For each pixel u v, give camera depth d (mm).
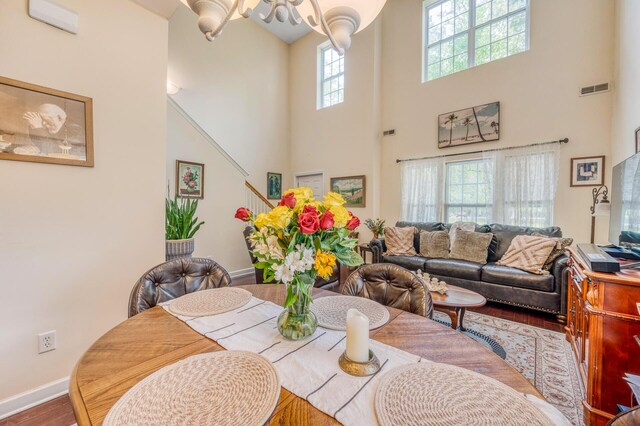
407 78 5023
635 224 1725
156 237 1980
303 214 875
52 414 1489
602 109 3393
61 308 1611
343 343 969
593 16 3465
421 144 4867
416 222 4500
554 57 3707
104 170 1744
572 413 1549
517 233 3520
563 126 3639
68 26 1583
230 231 4438
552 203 3654
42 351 1556
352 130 5504
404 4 5055
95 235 1720
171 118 3807
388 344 958
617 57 3170
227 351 861
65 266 1618
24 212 1485
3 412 1448
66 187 1610
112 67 1762
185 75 4766
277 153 6285
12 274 1461
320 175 6047
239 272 4543
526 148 3830
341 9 1312
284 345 949
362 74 5340
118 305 1814
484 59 4344
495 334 2471
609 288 1407
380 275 1543
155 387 701
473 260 3494
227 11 1240
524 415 621
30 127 1482
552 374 1877
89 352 896
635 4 2623
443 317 2906
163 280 1521
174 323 1113
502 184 4016
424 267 3635
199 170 4074
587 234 3480
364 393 703
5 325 1449
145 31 1910
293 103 6480
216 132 5203
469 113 4344
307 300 1009
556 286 2764
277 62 6293
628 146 2791
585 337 1635
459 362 851
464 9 4531
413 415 622
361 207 5391
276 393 674
